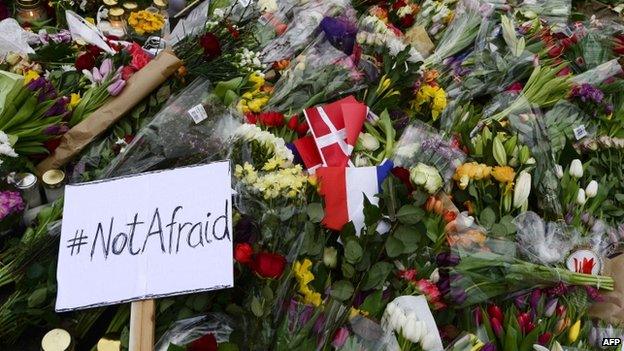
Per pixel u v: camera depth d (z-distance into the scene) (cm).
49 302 115
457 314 124
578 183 155
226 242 116
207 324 114
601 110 177
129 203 121
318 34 182
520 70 185
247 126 138
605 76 186
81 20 182
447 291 124
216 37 173
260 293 113
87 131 144
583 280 128
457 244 128
